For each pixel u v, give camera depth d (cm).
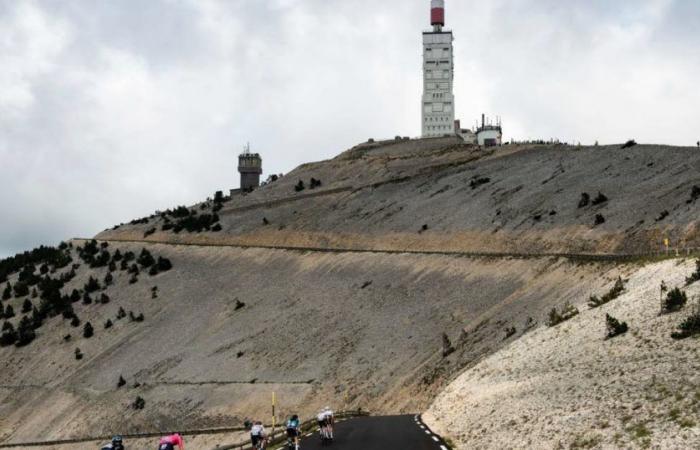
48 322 16325
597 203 12106
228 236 18900
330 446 3869
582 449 2817
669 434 2620
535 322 7212
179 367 12031
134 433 10219
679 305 4325
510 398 4069
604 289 6831
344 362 9750
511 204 14100
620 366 3709
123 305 16025
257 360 11088
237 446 4172
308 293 13088
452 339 8712
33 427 12081
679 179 11512
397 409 7250
